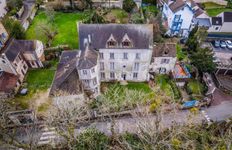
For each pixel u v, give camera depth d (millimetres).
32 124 39438
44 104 43969
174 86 47844
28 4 74438
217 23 69250
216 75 56281
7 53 45562
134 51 44062
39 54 51688
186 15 63031
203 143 30109
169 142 27734
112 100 43500
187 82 49750
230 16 68875
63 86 38625
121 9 74062
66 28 64938
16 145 32688
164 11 72125
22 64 50000
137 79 50281
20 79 48656
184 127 32000
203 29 60125
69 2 73375
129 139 32594
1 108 36281
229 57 61531
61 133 32656
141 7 75438
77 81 40031
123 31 43938
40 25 58438
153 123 31500
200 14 69188
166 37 66125
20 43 50188
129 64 46875
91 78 41719
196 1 83625
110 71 48562
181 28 66812
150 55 44812
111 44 43531
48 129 37844
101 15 68000
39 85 48594
